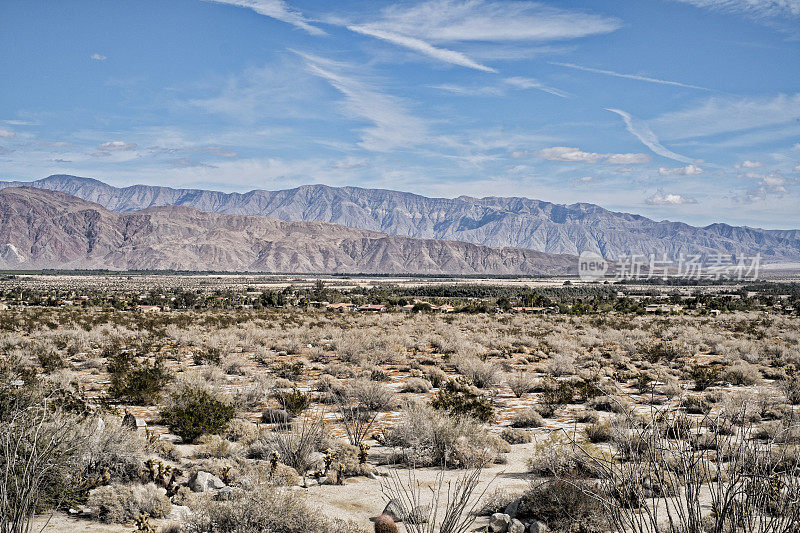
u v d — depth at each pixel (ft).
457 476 37.96
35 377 61.21
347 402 66.80
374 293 575.79
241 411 58.85
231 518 25.41
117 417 47.62
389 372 94.07
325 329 166.91
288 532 25.49
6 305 307.78
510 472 38.93
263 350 108.37
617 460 32.07
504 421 58.95
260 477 32.01
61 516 28.30
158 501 29.68
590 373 90.84
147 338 141.18
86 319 197.77
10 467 26.04
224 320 202.08
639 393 74.23
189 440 47.47
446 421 44.06
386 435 47.47
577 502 27.07
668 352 117.70
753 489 20.98
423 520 28.48
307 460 39.34
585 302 417.69
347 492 34.06
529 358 115.55
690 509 20.97
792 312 310.65
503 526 27.37
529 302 367.04
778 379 89.92
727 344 134.00
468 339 144.97
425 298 501.15
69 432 31.86
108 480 31.91
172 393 57.82
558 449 35.81
